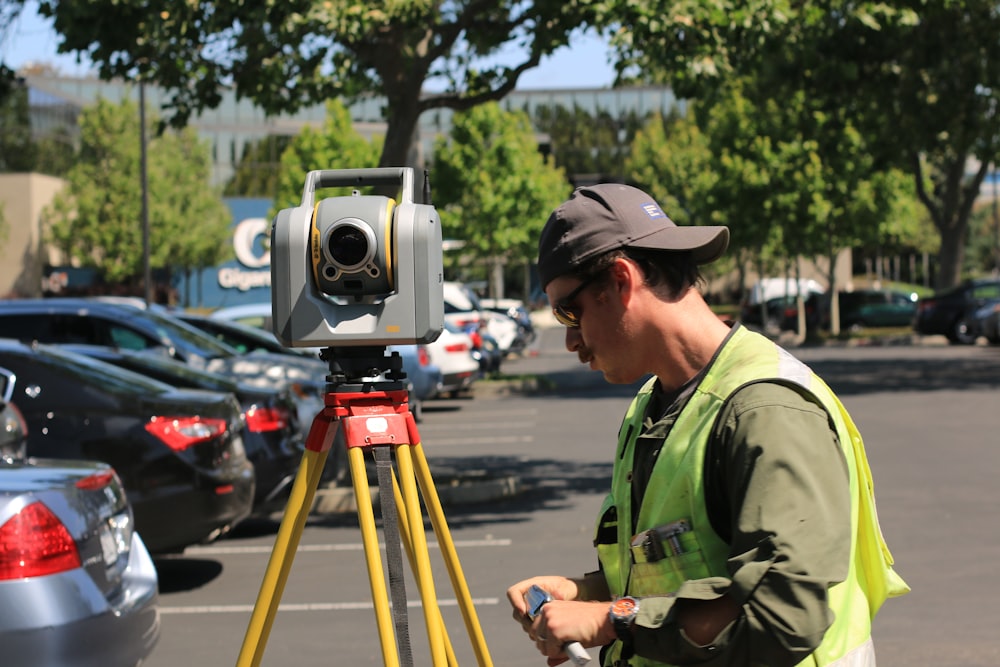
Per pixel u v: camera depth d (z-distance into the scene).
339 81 12.24
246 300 66.38
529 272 70.94
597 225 2.15
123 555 5.15
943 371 24.31
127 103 54.22
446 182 42.88
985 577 7.48
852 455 2.05
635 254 2.13
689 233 2.15
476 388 23.98
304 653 6.28
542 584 2.36
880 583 2.11
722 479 2.00
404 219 2.71
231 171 68.00
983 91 20.84
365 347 2.82
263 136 68.31
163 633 6.84
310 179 2.81
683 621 1.93
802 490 1.89
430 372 19.00
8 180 56.81
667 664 2.06
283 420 10.03
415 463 2.85
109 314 12.73
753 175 38.84
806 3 11.39
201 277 64.19
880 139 21.64
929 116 20.75
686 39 9.76
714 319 2.17
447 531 2.86
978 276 89.81
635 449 2.18
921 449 13.41
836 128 20.56
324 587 7.89
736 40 9.94
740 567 1.87
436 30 11.23
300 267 2.71
